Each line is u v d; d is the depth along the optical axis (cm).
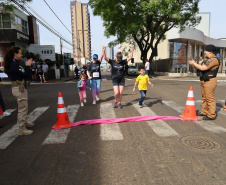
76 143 347
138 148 319
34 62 1777
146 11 1925
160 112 555
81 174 249
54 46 2517
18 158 296
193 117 476
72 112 577
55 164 276
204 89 468
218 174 241
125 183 228
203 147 316
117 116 519
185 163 268
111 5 2106
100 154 301
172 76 2391
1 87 1320
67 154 305
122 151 310
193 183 224
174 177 237
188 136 366
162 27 2572
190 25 2291
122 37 2423
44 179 241
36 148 331
